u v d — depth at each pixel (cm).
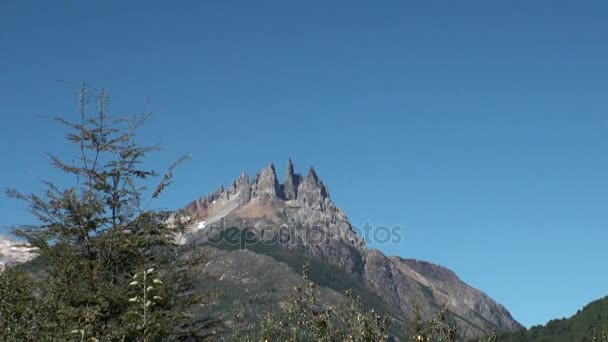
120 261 3244
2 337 2923
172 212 3403
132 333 2659
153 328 2430
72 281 3102
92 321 2823
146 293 2452
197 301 3092
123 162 3375
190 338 3081
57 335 2814
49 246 3145
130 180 3372
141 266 3066
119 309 2953
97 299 2953
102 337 2705
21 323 3030
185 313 3044
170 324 2803
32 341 2942
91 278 3083
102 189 3316
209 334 3134
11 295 3077
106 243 3188
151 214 3356
